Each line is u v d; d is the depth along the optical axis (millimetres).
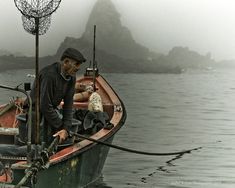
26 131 6434
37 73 5664
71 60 6160
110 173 8828
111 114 9922
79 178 7051
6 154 6191
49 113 6211
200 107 21766
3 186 5473
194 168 9422
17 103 8664
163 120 16578
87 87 10289
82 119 8211
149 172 8992
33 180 5223
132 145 11648
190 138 12781
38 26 5598
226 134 13586
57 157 6039
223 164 9797
